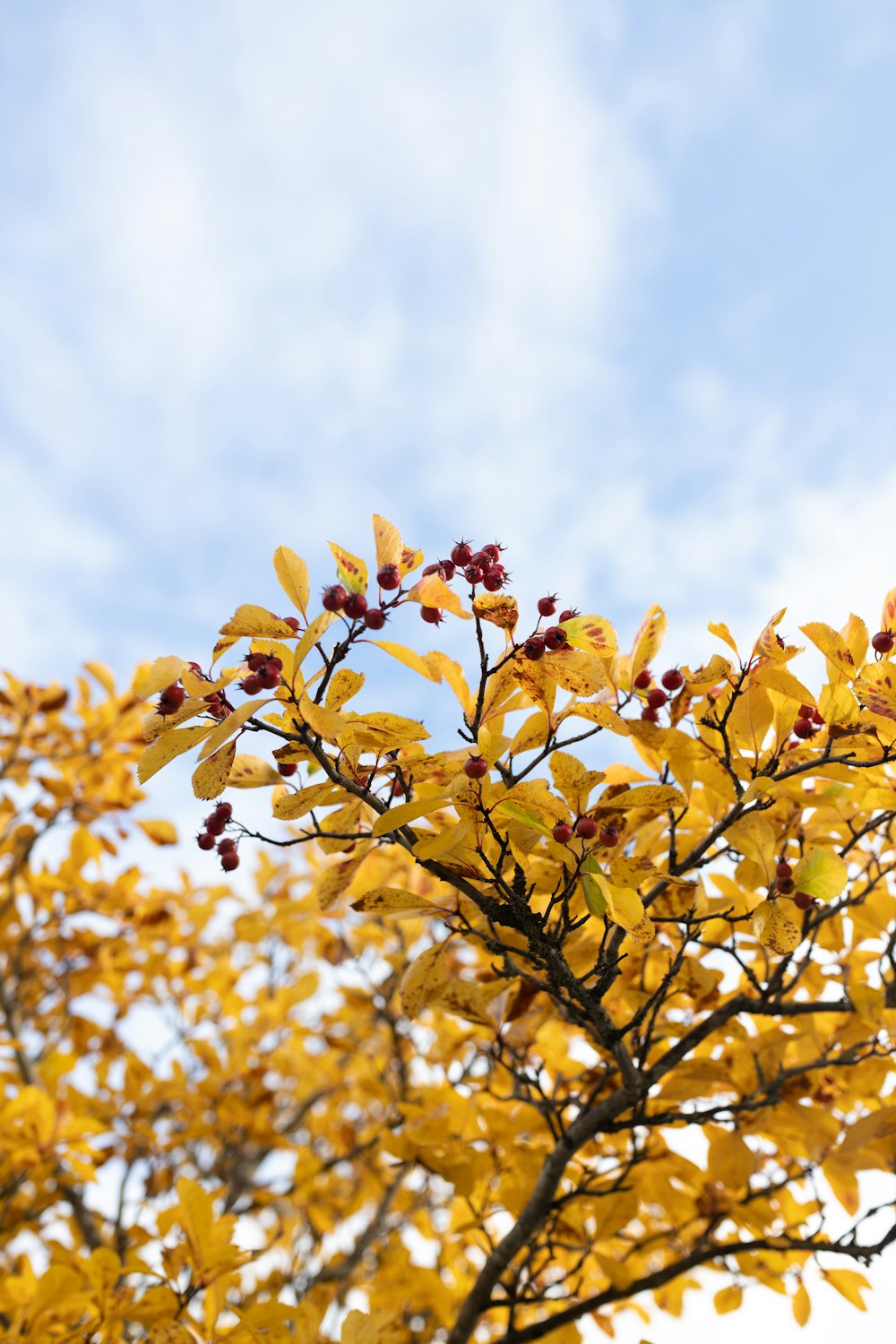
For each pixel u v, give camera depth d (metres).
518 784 1.98
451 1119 3.32
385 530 2.13
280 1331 2.88
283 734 1.99
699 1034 2.73
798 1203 3.22
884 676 2.13
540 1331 3.16
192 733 2.00
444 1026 4.07
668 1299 3.73
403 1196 5.54
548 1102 2.93
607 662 2.62
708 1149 2.87
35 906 5.43
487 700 2.25
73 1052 5.30
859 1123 2.77
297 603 2.06
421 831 2.20
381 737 2.11
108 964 5.35
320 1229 4.93
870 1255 2.79
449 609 2.09
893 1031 2.78
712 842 2.52
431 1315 4.44
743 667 2.35
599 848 2.37
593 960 2.58
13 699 5.48
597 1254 3.21
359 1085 4.86
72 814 5.34
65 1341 2.92
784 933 2.27
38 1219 4.55
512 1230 2.99
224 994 5.68
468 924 2.42
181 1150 5.43
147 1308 2.95
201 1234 2.94
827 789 2.63
